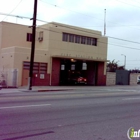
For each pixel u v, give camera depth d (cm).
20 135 662
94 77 3800
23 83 2939
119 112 1107
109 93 2134
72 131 725
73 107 1184
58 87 2914
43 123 812
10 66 2952
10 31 3375
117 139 662
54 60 3238
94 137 670
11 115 918
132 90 2717
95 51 3716
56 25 3316
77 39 3516
